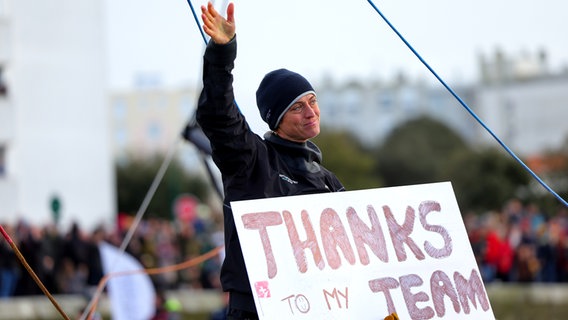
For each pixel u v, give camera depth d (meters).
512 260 61.44
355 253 13.41
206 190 166.50
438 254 13.85
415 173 198.50
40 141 92.50
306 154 14.24
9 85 91.94
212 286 59.62
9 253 50.22
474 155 156.62
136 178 160.75
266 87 14.19
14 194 90.88
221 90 13.21
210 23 13.23
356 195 13.81
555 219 80.19
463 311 13.65
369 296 13.23
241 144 13.45
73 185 93.81
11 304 48.59
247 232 12.94
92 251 51.47
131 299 36.19
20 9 91.94
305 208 13.39
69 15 93.88
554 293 58.41
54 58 93.19
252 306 13.36
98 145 95.12
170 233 67.25
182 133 26.56
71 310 48.94
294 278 12.92
